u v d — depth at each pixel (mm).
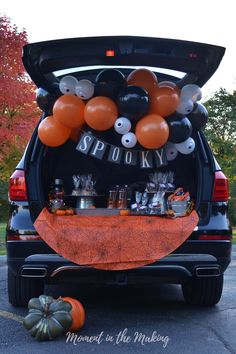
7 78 8961
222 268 3967
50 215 3957
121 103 3986
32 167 4027
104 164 4676
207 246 3908
